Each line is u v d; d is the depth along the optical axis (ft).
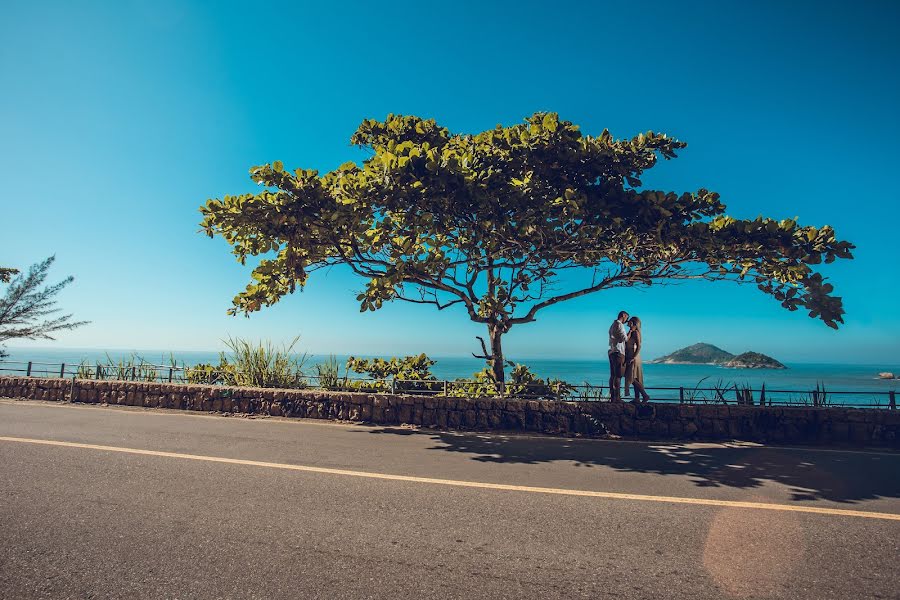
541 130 33.06
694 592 10.13
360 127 41.04
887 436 27.86
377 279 34.24
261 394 36.06
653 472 20.56
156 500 15.55
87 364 44.45
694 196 33.17
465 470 20.42
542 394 37.58
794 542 12.85
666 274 38.37
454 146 37.06
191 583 10.20
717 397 33.35
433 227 32.83
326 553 11.83
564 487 17.94
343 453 23.32
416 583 10.36
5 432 26.37
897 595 10.10
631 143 36.29
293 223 30.63
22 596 9.56
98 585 10.05
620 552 12.13
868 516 14.96
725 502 16.28
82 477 17.93
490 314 41.55
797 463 22.54
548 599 9.78
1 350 54.29
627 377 33.53
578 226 35.09
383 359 44.96
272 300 41.16
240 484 17.56
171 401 37.88
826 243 30.37
